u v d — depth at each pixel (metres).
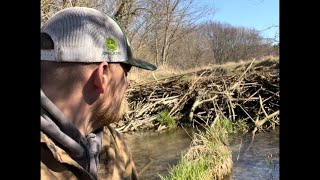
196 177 7.43
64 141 1.28
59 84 1.36
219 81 15.62
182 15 35.62
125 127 14.93
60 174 1.23
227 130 13.06
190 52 42.72
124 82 1.50
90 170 1.37
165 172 9.20
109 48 1.40
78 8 1.41
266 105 14.69
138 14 22.05
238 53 41.66
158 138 13.59
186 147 11.84
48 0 11.62
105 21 1.43
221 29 43.31
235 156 9.82
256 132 13.16
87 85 1.38
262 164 8.98
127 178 1.65
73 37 1.34
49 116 1.30
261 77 15.07
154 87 16.50
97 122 1.45
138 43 26.64
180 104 15.79
